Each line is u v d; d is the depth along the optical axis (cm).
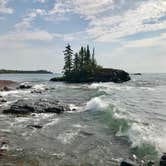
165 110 2608
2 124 2144
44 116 2538
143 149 1359
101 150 1414
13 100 3775
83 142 1577
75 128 1958
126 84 7912
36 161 1247
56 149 1448
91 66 10031
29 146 1504
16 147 1480
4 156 1312
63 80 10300
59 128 1973
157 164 1153
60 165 1196
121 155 1323
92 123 2117
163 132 1614
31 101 3138
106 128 1919
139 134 1582
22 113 2686
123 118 2027
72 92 5050
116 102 3058
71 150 1427
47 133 1820
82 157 1311
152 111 2531
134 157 1280
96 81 9450
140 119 2044
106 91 4791
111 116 2205
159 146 1345
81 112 2730
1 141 1591
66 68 10044
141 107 2803
